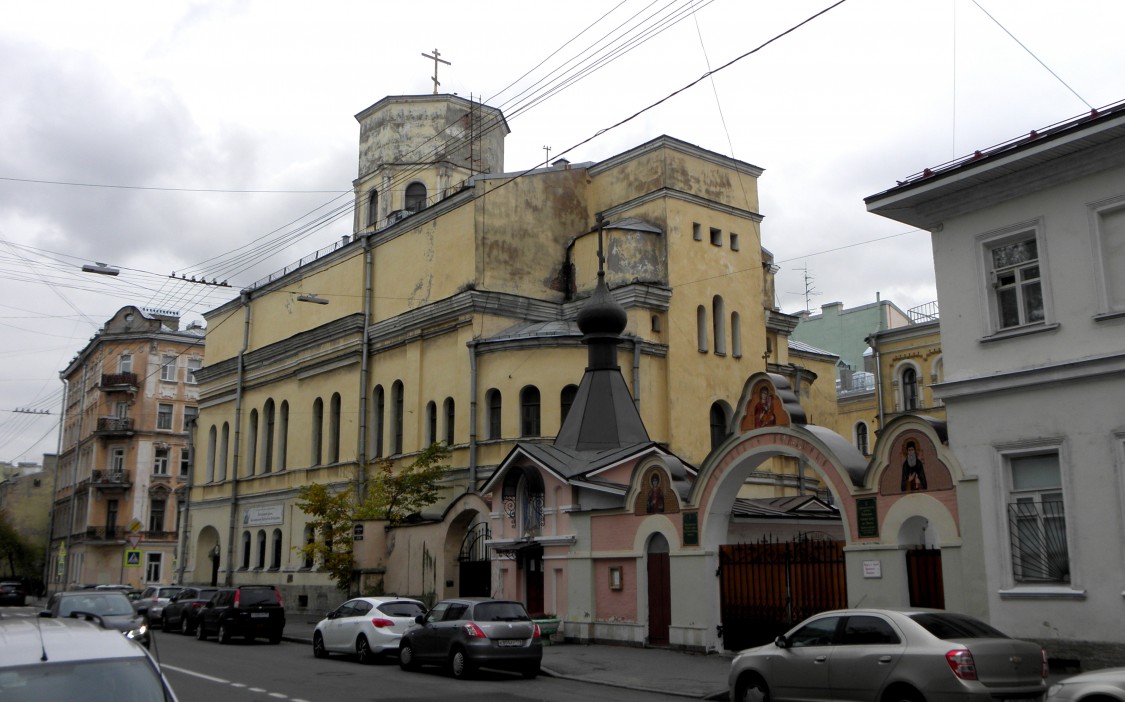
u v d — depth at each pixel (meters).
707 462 23.25
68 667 7.23
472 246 38.78
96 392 78.88
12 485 94.31
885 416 51.50
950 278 19.03
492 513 30.44
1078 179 17.22
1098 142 16.58
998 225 18.33
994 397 17.97
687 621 23.45
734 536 26.34
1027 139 17.34
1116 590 15.89
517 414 35.97
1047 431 17.09
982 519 17.78
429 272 40.94
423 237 41.66
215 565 54.31
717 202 41.38
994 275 18.50
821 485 43.59
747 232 42.50
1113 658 15.80
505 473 29.75
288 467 48.38
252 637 32.03
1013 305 18.19
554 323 37.75
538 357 36.12
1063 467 16.80
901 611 13.38
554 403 35.56
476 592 31.23
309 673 21.72
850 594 19.73
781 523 27.36
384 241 44.16
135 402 77.12
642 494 25.23
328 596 43.81
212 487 54.91
